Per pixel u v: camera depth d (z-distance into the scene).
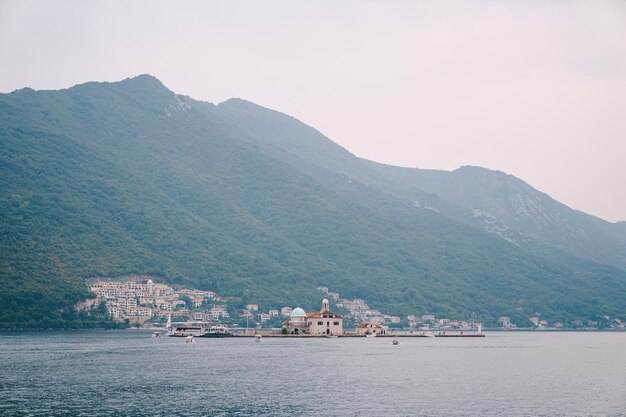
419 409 153.25
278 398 167.00
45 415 145.25
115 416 144.75
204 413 148.25
